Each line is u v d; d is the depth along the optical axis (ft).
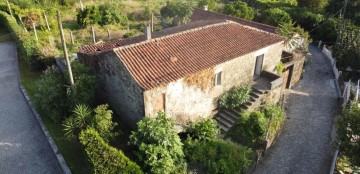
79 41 105.09
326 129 69.56
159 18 131.34
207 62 58.95
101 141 47.19
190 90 58.03
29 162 53.21
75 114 55.26
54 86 61.77
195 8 122.62
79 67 62.28
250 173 55.47
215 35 67.46
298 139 66.13
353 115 49.08
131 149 51.90
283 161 59.62
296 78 89.35
